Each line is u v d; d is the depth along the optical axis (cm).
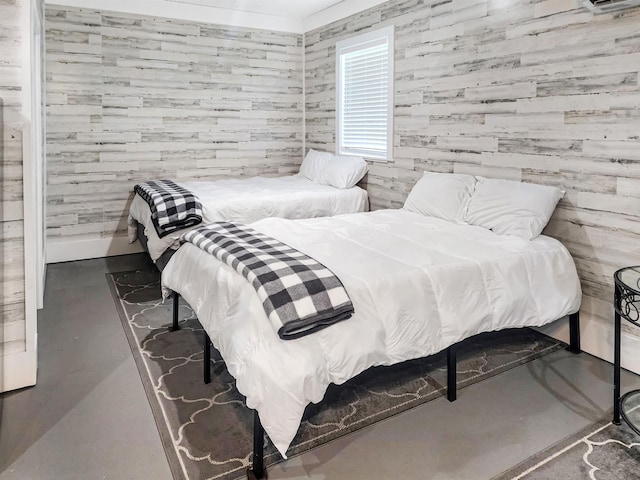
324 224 319
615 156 258
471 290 230
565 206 287
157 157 496
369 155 468
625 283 204
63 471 175
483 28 332
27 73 223
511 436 198
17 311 229
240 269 205
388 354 198
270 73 546
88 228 473
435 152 386
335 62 503
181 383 240
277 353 170
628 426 202
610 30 255
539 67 295
